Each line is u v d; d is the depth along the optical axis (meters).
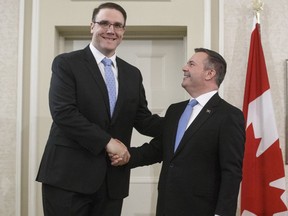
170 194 1.72
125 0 2.53
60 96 1.78
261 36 2.50
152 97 2.71
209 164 1.72
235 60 2.49
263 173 2.34
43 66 2.52
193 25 2.52
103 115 1.82
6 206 2.47
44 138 2.50
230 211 1.61
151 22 2.53
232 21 2.50
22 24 2.48
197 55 1.85
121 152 1.76
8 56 2.48
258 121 2.38
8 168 2.47
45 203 1.84
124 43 2.73
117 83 1.93
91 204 1.90
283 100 2.49
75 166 1.78
